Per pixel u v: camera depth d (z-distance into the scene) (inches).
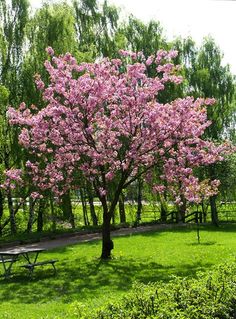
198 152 797.2
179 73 1411.2
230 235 1067.9
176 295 275.0
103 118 735.7
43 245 937.5
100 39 1411.2
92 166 729.6
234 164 1261.1
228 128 1615.4
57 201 904.3
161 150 755.4
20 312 428.1
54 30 1130.0
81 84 727.7
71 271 652.1
